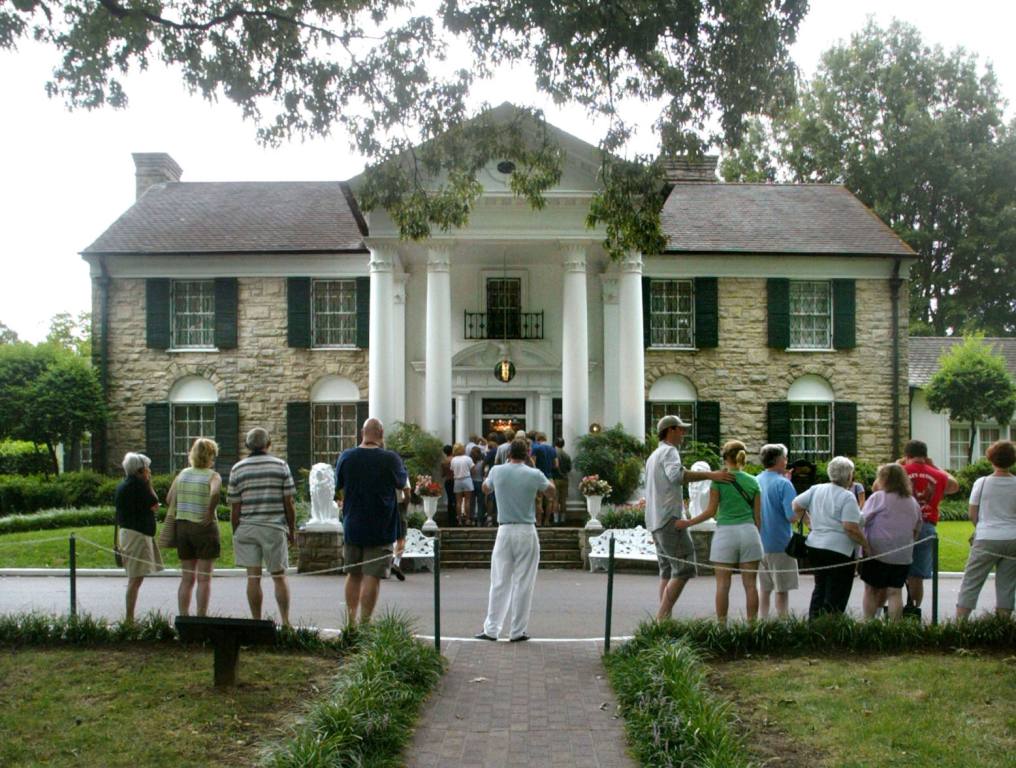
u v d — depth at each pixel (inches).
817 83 1814.7
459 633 421.4
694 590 561.3
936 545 380.5
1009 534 373.7
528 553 394.3
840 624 350.0
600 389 975.0
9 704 279.4
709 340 1023.6
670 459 375.9
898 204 1756.9
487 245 864.3
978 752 237.0
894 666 321.7
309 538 666.8
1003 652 343.6
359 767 224.4
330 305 1027.9
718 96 484.7
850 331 1043.3
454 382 963.3
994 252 1732.3
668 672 286.5
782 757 237.9
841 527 374.6
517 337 980.6
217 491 378.9
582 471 807.1
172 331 1033.5
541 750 251.6
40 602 497.4
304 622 418.6
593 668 341.4
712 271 1030.4
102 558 671.8
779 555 386.3
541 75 506.0
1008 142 1715.1
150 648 349.1
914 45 1776.6
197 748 242.2
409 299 979.3
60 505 954.1
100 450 1022.4
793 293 1053.2
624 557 686.5
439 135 534.3
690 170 1203.2
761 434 1032.2
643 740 247.8
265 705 279.3
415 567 688.4
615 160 520.4
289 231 1055.0
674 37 476.4
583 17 460.1
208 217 1094.4
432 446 796.0
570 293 836.0
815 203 1158.3
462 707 291.4
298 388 1017.5
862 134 1764.3
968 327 1710.1
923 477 411.2
